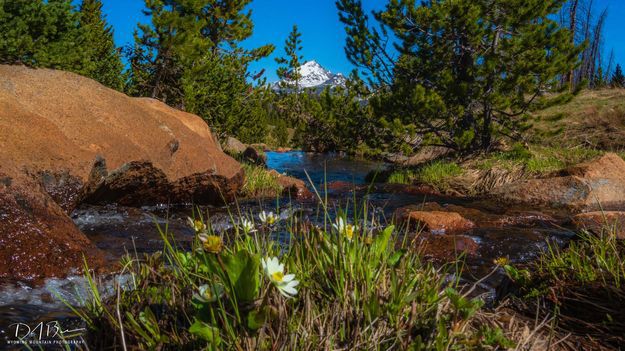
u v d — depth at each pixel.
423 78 15.77
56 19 8.75
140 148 6.95
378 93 16.69
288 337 1.71
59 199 5.45
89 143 6.30
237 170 8.75
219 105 16.41
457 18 13.44
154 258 2.35
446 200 10.87
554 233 6.39
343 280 2.00
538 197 10.43
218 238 1.60
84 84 7.18
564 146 17.17
